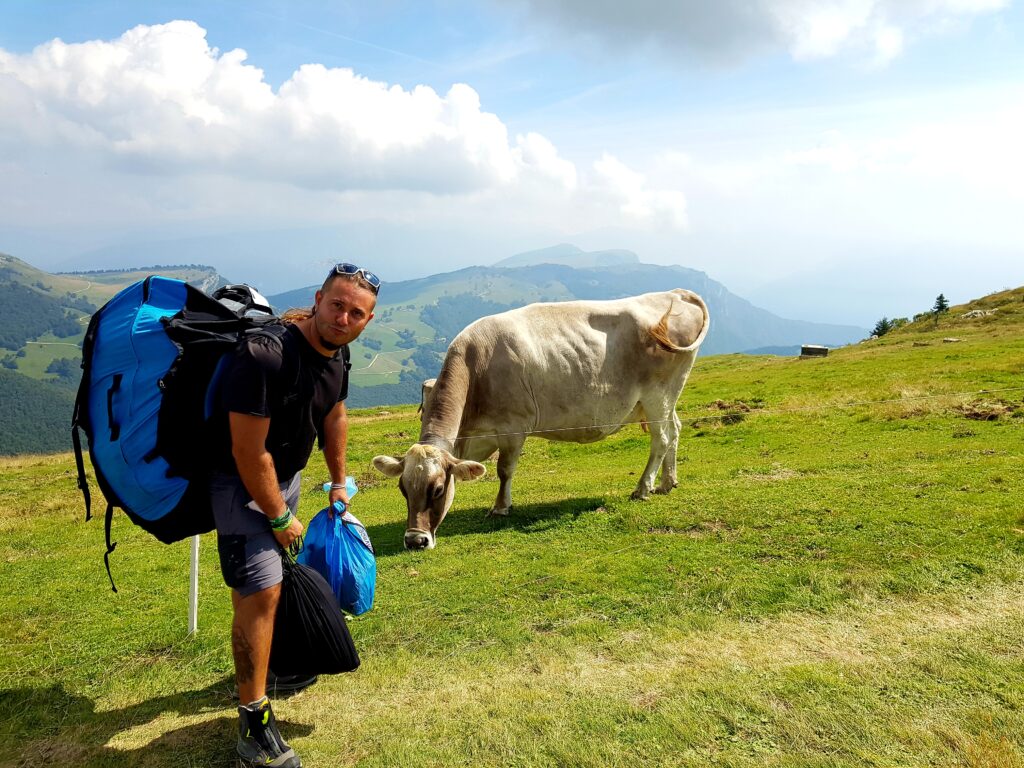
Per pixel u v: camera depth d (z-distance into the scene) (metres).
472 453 10.51
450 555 8.53
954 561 6.52
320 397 4.20
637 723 4.19
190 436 3.91
